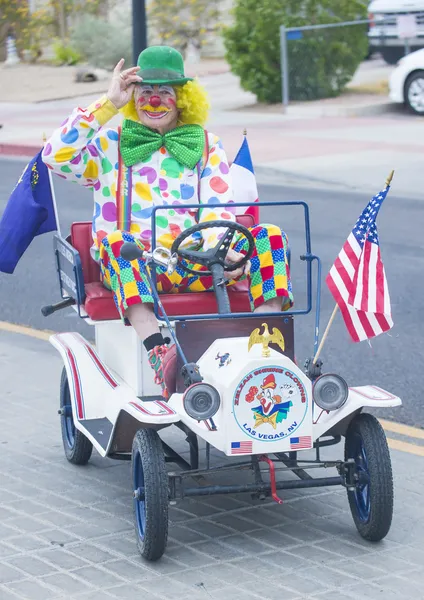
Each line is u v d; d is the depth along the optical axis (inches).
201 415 336.8
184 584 335.0
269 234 395.2
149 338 379.9
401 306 683.4
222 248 380.2
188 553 357.4
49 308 439.8
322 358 590.2
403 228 911.0
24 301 733.3
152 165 422.3
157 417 338.0
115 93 404.2
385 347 606.2
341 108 1572.3
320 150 1305.4
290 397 342.6
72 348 428.5
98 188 423.2
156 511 340.5
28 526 380.8
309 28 1640.0
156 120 420.8
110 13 2556.6
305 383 343.0
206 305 405.1
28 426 492.1
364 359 585.9
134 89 422.0
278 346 372.8
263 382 339.6
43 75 2203.5
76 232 434.6
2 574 342.0
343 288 356.8
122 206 419.5
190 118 430.9
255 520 384.8
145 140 421.1
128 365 404.8
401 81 1542.8
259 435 342.0
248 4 1680.6
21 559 353.1
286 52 1644.9
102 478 429.7
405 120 1514.5
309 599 323.0
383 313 354.3
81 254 434.0
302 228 914.7
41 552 358.6
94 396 409.7
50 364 593.3
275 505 398.9
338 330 641.6
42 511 394.9
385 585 332.5
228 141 1382.9
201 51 2405.3
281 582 335.3
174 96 420.8
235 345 351.9
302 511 393.1
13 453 457.7
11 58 2442.2
